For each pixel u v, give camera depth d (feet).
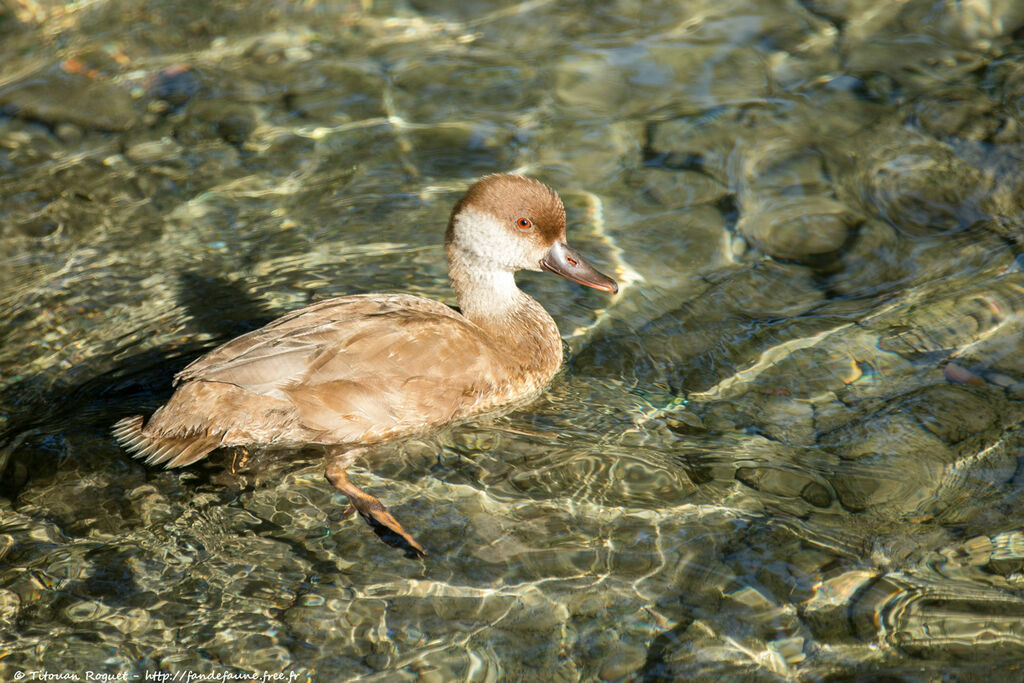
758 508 16.76
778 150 26.53
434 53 30.81
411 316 19.45
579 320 22.09
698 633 14.58
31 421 19.15
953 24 30.35
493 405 19.92
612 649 14.43
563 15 32.35
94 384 20.21
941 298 21.50
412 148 27.40
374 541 16.39
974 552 15.58
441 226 24.86
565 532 16.48
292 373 18.15
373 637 14.73
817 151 26.40
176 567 15.87
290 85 29.60
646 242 24.02
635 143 27.22
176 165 26.89
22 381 20.35
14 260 23.88
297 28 31.89
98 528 16.58
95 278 23.35
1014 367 19.45
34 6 32.50
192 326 21.88
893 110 27.40
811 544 15.96
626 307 22.25
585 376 20.63
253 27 31.91
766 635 14.49
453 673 14.19
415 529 16.69
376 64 30.40
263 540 16.42
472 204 20.75
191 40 31.35
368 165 26.89
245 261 23.90
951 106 27.17
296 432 18.37
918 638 14.25
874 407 18.92
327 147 27.50
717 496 17.06
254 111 28.68
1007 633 14.21
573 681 14.01
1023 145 25.48
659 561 15.83
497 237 20.68
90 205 25.64
